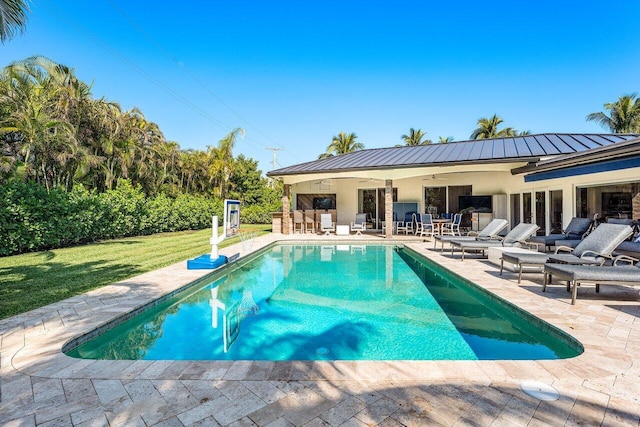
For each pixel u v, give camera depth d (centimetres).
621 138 1499
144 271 852
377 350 458
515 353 446
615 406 270
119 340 499
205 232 2197
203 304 680
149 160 2636
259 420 257
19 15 675
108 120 2202
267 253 1362
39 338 420
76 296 612
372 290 782
